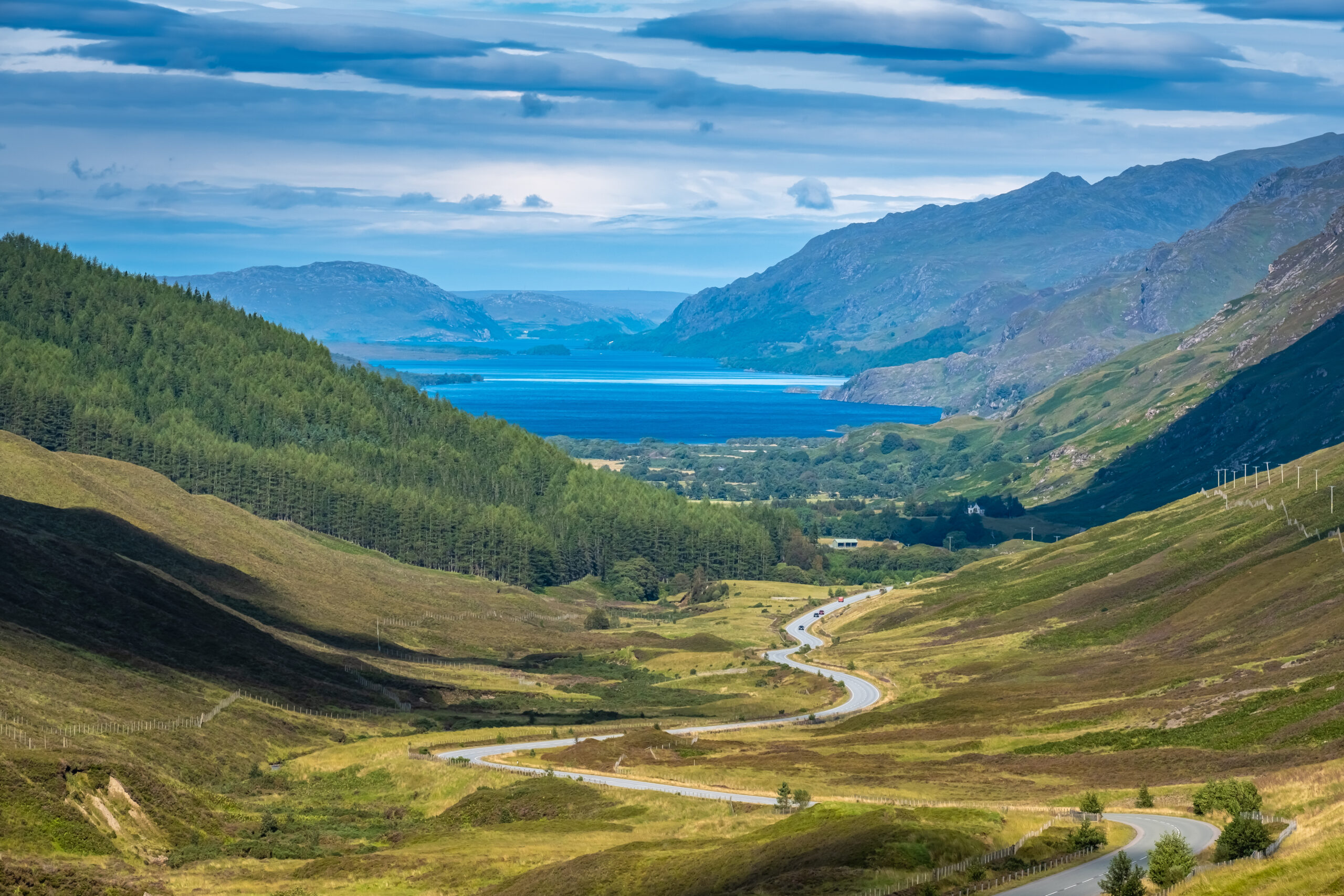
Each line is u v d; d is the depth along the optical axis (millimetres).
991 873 92062
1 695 153625
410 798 155250
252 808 147375
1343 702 136750
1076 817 108625
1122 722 161500
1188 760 135500
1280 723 138750
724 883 98812
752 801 134250
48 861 114312
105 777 132500
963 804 121875
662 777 151125
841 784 141250
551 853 120312
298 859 126312
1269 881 75750
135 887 111375
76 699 164500
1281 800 105625
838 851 97625
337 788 162125
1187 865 83375
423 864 119562
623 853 113125
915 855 95125
